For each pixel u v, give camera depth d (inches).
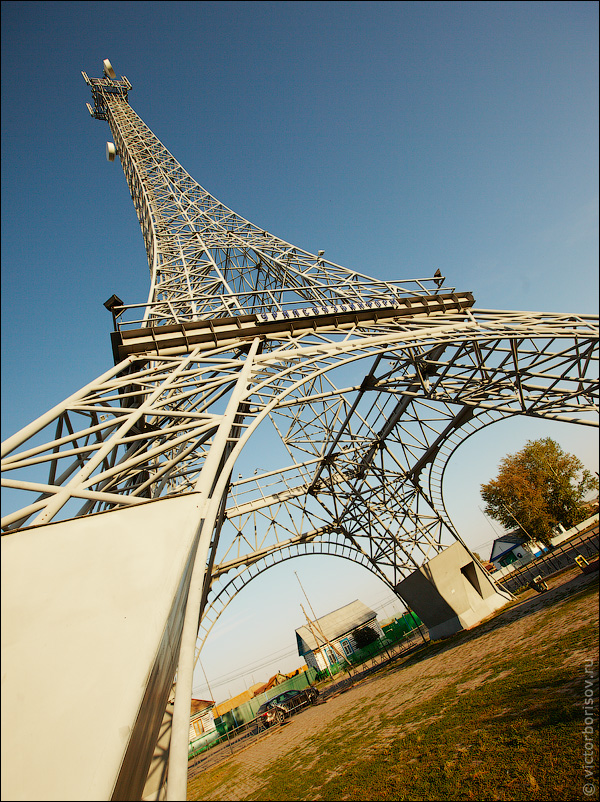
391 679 785.6
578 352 589.9
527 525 1947.6
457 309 599.5
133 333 422.0
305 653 2404.0
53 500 218.8
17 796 115.6
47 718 128.8
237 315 475.5
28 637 141.3
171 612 171.9
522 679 381.4
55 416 281.1
